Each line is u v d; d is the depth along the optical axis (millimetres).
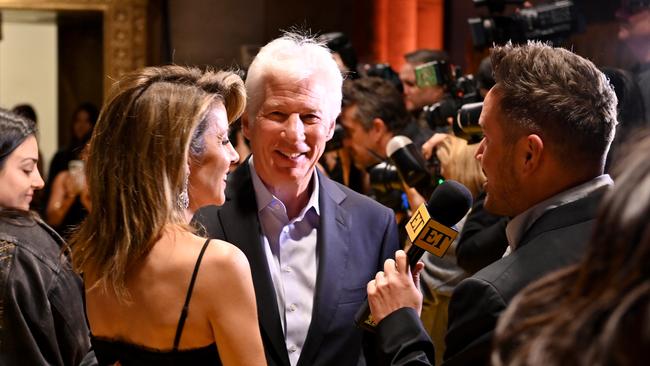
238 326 1847
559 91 1778
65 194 6020
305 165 2305
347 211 2408
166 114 1873
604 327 1020
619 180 1070
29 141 2762
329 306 2293
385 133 3928
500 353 1173
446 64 3975
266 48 2338
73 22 8367
